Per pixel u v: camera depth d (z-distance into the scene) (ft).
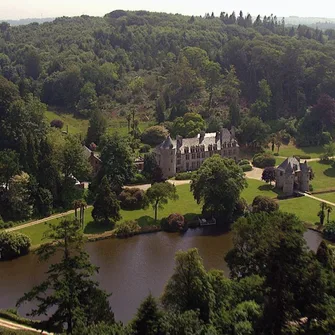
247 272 269.03
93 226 403.34
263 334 204.54
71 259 200.13
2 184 424.46
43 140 453.99
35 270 330.75
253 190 504.02
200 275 231.71
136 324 189.47
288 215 260.42
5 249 345.31
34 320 261.44
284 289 205.98
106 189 403.75
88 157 524.93
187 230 409.28
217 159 436.35
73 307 192.75
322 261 274.57
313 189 513.45
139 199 453.17
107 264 340.18
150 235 396.78
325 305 207.21
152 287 307.58
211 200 418.10
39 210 421.59
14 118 531.09
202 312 221.87
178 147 562.25
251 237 268.41
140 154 593.42
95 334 175.42
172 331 184.75
